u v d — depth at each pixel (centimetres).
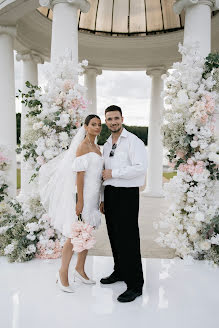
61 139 590
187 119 580
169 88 604
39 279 496
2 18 860
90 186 461
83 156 450
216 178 597
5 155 776
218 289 468
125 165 447
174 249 692
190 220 593
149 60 1512
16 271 529
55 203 512
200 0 656
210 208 573
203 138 568
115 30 1489
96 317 382
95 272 531
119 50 1482
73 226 436
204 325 369
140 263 441
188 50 607
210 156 557
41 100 604
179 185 581
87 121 464
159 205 1343
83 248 424
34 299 426
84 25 1423
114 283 487
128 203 435
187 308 409
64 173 503
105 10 1395
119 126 452
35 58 1346
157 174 1622
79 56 1484
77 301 423
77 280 495
